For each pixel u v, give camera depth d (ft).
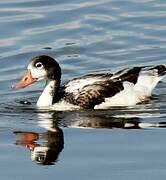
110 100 60.49
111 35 71.92
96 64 67.10
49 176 46.42
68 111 59.77
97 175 46.34
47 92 61.11
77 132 53.98
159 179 45.50
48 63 61.11
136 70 62.18
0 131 54.90
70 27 73.56
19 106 60.90
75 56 68.33
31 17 75.61
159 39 71.05
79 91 60.75
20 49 69.62
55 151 50.26
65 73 65.72
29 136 53.52
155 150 49.75
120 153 49.52
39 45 70.38
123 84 61.21
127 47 69.82
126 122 56.18
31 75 61.31
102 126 55.26
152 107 59.82
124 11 76.69
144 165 47.50
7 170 47.52
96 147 50.72
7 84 64.23
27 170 47.44
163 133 53.01
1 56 68.33
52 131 54.49
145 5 78.07
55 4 78.59
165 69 62.59
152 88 61.77
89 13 76.33
